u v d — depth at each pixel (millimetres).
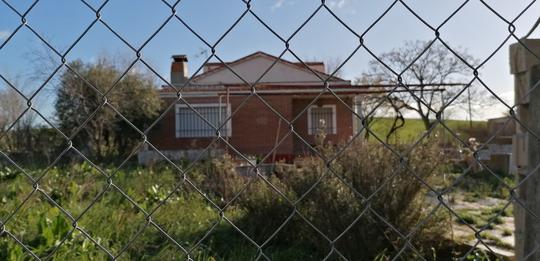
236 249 3770
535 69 1572
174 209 4816
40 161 7082
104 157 12383
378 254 3385
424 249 3652
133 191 5988
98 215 4164
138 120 14055
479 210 5914
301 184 3828
